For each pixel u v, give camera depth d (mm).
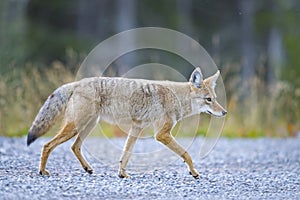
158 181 9703
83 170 10547
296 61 28703
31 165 10727
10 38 27938
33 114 16828
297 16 30141
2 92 16734
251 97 19656
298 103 20344
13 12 28828
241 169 11711
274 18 30469
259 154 14461
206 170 11414
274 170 11648
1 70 22203
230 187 9367
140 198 8164
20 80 19266
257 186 9555
